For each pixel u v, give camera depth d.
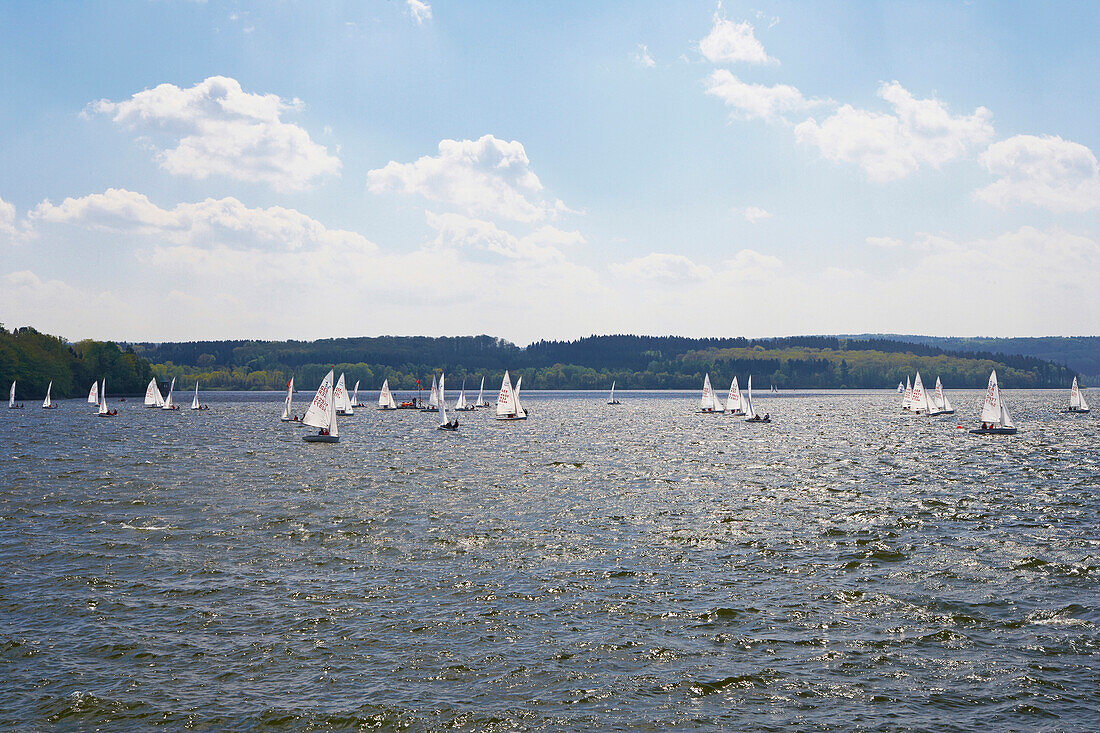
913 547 41.34
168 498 55.97
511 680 24.59
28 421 144.25
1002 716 22.31
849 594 33.03
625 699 23.38
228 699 23.28
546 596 32.69
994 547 41.31
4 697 23.31
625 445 104.44
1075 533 44.72
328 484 63.84
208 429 128.25
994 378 120.88
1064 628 28.91
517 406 168.88
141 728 21.64
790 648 27.14
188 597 32.31
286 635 28.12
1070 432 123.31
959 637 28.08
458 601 31.95
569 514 50.88
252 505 53.31
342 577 35.34
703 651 26.84
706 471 74.88
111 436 112.00
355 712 22.52
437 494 59.00
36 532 44.22
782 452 94.44
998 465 78.69
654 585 34.31
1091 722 21.92
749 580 35.16
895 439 113.06
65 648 26.89
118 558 38.44
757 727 21.80
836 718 22.27
